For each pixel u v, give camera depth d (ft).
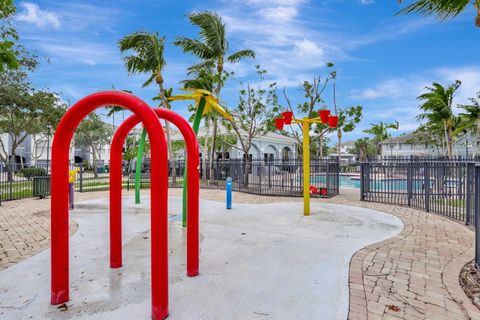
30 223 21.13
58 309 8.64
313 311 8.53
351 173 86.28
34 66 57.00
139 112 8.01
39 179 36.86
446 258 13.24
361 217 22.49
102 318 8.16
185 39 45.78
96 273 11.27
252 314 8.33
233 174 50.29
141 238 16.34
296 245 15.03
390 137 161.27
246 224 19.94
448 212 23.98
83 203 30.22
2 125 73.97
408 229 18.75
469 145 112.68
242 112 54.95
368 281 10.68
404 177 34.60
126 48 45.70
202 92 17.71
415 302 9.21
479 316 8.50
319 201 31.63
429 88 58.70
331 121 20.76
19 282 10.62
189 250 10.98
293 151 108.27
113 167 11.76
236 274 11.19
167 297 8.17
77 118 8.48
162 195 7.97
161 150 7.99
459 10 13.16
